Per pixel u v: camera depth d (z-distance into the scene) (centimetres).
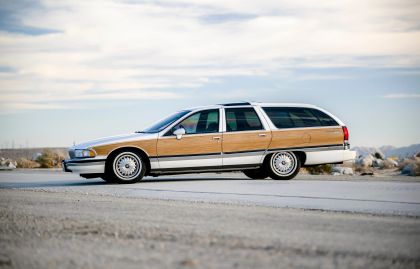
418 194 1048
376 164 3206
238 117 1412
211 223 661
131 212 762
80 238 570
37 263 470
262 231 605
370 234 591
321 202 919
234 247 522
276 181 1379
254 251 505
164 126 1378
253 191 1115
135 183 1351
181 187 1218
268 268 445
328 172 2411
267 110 1433
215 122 1397
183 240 555
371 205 877
